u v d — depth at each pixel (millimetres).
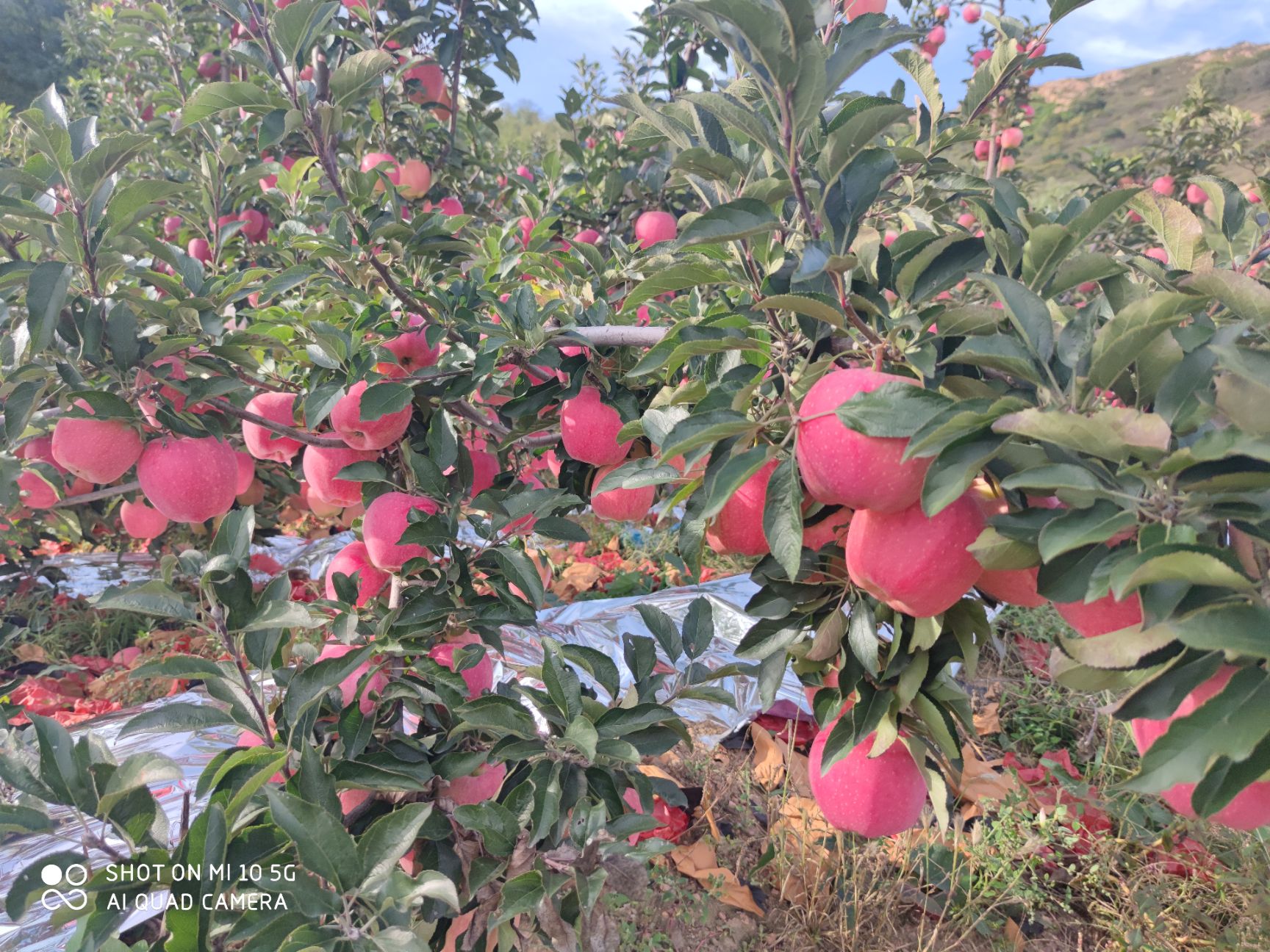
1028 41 2621
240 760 1525
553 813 1704
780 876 3193
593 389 2068
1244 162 7297
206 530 5676
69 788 1363
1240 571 863
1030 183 8398
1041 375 1108
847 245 1336
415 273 2945
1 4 17156
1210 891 3045
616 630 4586
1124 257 1436
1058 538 938
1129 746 3789
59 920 1254
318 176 3691
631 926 2918
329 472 2525
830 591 1568
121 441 2066
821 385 1190
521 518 2109
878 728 1553
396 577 2248
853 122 1199
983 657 4703
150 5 5746
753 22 1044
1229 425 958
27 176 1937
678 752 3830
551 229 4926
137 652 4969
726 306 1684
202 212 4184
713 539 1659
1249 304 1091
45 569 5246
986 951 2969
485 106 6465
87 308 2047
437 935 1939
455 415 2605
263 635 1796
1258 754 891
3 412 2123
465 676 2330
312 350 2270
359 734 1887
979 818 3502
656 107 1675
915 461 1097
